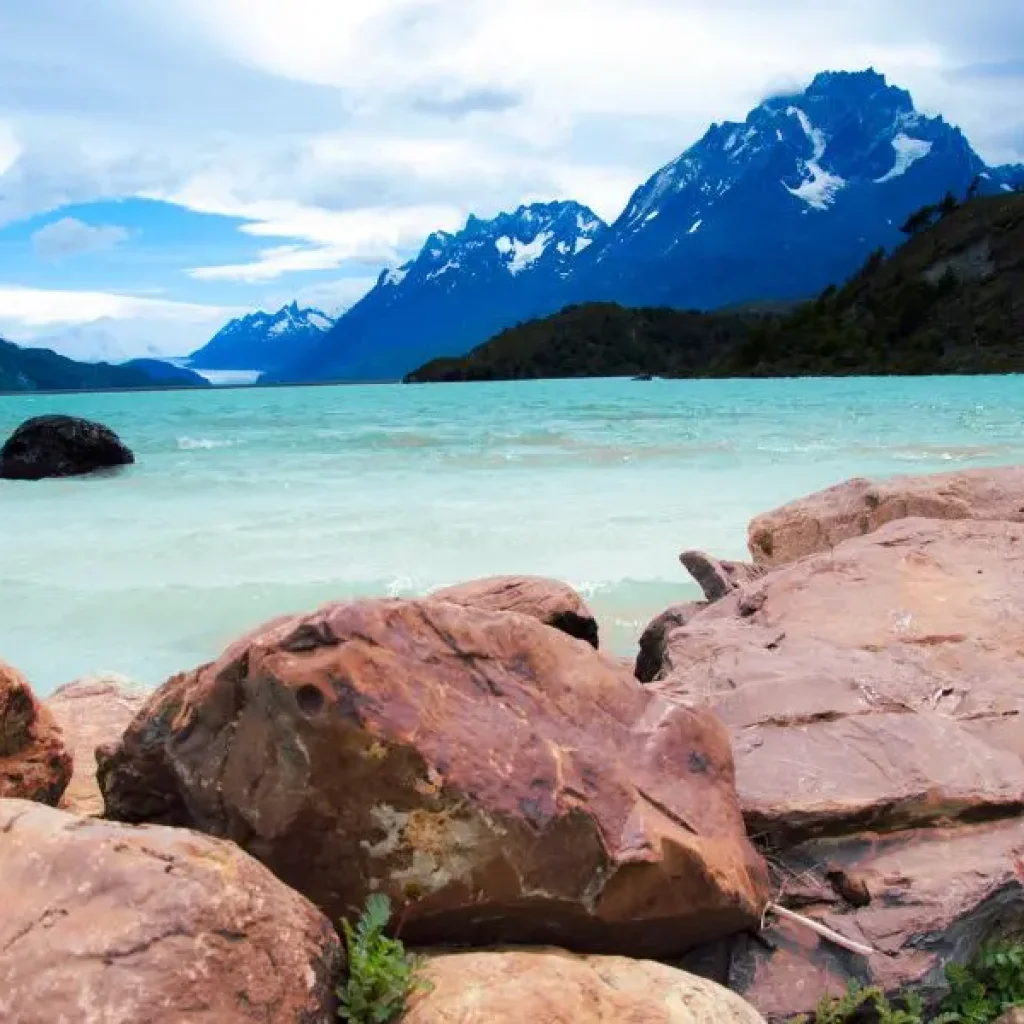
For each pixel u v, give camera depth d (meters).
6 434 39.00
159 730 4.11
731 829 4.17
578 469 23.03
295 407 59.66
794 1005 3.96
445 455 26.52
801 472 21.95
